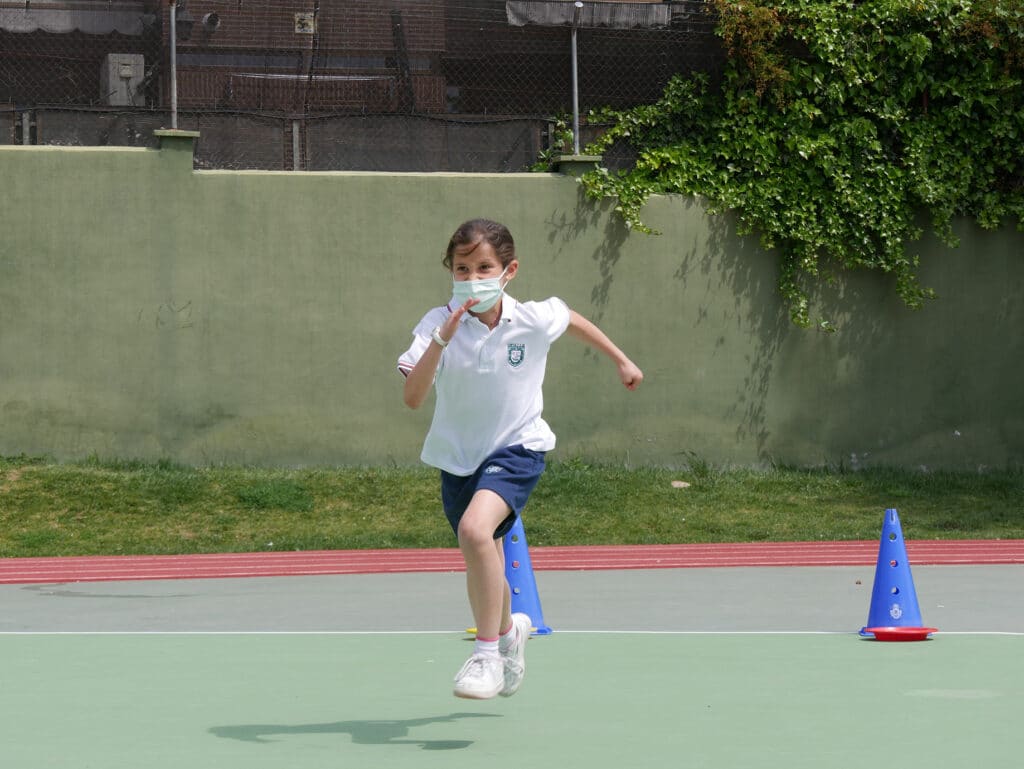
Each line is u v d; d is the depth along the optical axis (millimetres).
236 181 18984
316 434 19172
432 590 12406
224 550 16203
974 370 20406
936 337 20344
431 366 5613
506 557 9211
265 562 15117
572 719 6031
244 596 12078
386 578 13656
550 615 10336
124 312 18828
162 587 13039
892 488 19172
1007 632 9070
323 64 19328
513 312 5812
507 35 19594
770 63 19500
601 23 19719
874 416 20219
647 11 19797
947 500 18797
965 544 16250
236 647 8586
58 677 7355
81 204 18734
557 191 19469
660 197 19672
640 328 19672
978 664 7625
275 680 7242
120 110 18984
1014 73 20156
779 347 19984
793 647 8391
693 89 19828
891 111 19875
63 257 18703
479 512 5594
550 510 17750
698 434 19812
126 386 18828
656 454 19719
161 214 18859
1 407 18594
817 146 19734
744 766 5035
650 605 11016
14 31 18688
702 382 19812
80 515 17094
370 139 19422
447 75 19547
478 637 5645
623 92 19812
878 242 20062
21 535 16391
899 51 19828
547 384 19562
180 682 7180
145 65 19000
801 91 19875
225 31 19141
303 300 19125
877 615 8891
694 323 19797
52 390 18688
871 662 7727
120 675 7426
